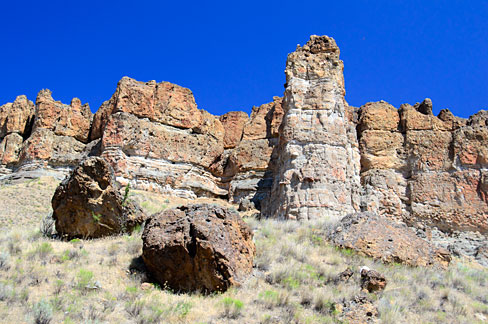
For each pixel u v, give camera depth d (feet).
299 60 103.09
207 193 122.62
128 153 114.42
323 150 92.38
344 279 50.44
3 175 122.83
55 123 124.77
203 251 45.42
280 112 128.88
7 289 39.68
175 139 122.21
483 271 67.46
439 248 63.26
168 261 47.06
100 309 38.99
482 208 101.40
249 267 49.44
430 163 107.65
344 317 41.78
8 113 134.00
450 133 110.52
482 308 48.98
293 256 57.62
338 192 89.35
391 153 109.91
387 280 52.65
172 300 42.98
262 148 126.72
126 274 48.34
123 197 64.39
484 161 105.19
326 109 97.04
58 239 60.75
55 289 41.63
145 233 50.67
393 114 114.73
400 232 64.13
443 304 48.91
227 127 140.67
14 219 85.81
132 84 121.90
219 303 42.42
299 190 88.69
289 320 40.14
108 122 114.93
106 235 62.03
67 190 60.80
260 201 114.01
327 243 63.87
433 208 103.30
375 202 100.12
